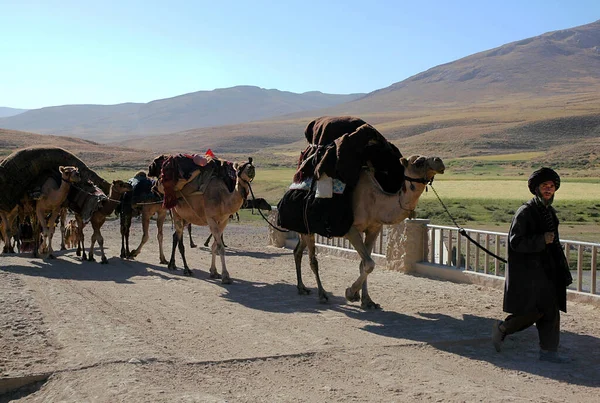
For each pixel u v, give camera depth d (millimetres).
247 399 7090
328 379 7773
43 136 153875
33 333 9844
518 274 8547
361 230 11867
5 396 7664
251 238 25844
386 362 8406
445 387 7469
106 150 139125
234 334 9820
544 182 8414
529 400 7043
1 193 17859
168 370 7988
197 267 17391
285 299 12727
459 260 14727
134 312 11344
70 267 16969
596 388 7535
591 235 26328
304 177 12297
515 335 9805
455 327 10211
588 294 11797
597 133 158000
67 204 18328
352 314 11289
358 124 12023
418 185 10844
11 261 17625
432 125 199750
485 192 47875
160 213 18516
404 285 14086
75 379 7703
